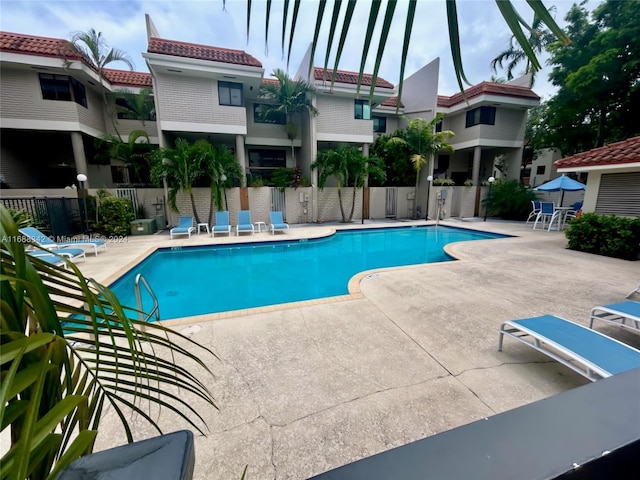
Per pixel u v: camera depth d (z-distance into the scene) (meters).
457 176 19.64
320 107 13.46
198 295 5.87
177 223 11.88
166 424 2.06
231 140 14.43
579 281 5.13
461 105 16.06
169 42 11.26
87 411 0.66
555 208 12.41
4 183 11.23
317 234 10.66
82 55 10.75
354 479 0.57
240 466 1.74
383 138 15.95
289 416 2.12
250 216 12.17
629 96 12.35
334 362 2.77
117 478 0.53
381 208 15.60
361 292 4.69
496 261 6.65
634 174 6.85
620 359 2.14
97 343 0.64
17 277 0.51
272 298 5.75
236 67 11.09
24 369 0.49
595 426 0.67
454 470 0.58
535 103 15.22
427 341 3.15
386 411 2.15
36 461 0.53
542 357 2.83
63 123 10.91
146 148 12.88
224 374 2.60
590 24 12.68
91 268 6.16
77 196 10.18
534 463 0.60
